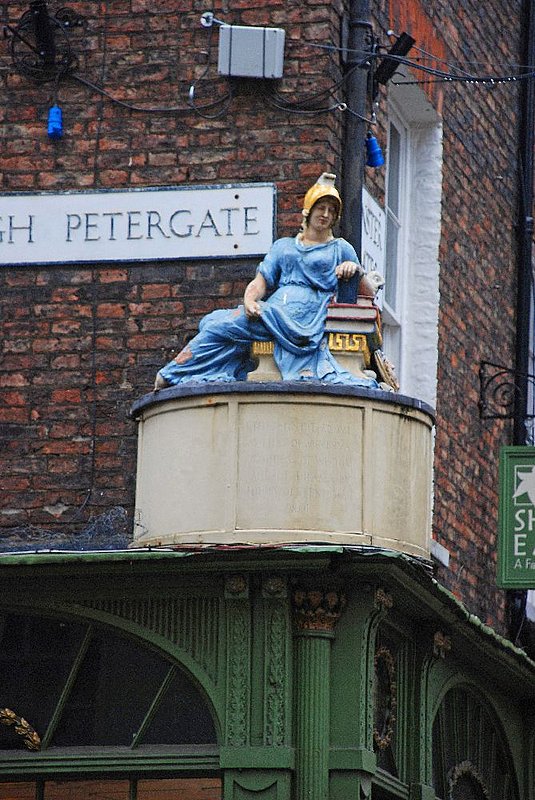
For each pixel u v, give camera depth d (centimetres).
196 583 1997
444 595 2094
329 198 2103
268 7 2291
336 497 2017
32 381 2272
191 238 2261
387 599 1998
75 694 2036
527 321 2964
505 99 2973
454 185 2736
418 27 2616
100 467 2244
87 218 2288
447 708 2323
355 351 2077
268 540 2002
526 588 2498
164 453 2064
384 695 2106
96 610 2027
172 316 2256
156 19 2314
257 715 1964
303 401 2027
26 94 2322
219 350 2094
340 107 2270
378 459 2045
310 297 2083
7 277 2295
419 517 2084
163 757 1988
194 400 2048
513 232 2981
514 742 2492
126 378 2255
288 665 1964
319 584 1970
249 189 2256
